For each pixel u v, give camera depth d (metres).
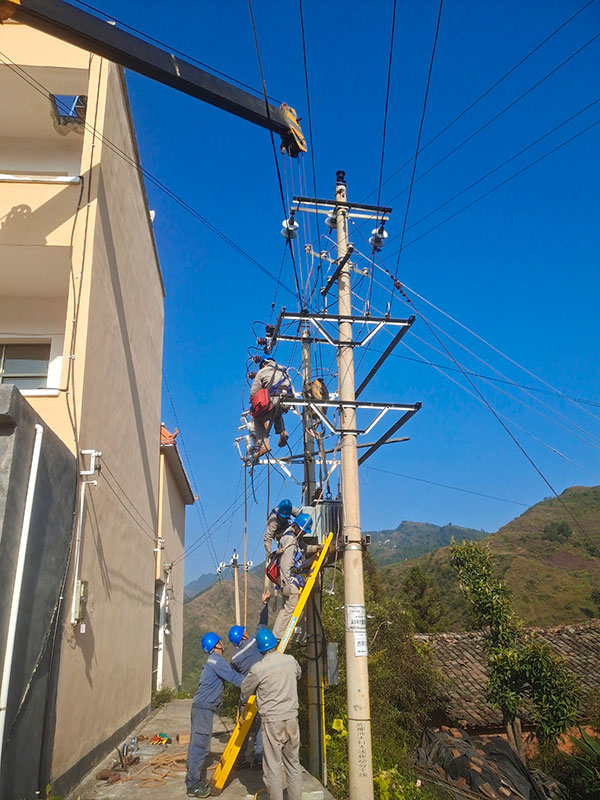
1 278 9.95
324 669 8.80
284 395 9.02
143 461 12.75
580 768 13.43
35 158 11.00
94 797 6.83
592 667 18.66
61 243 8.60
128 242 11.05
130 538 11.11
